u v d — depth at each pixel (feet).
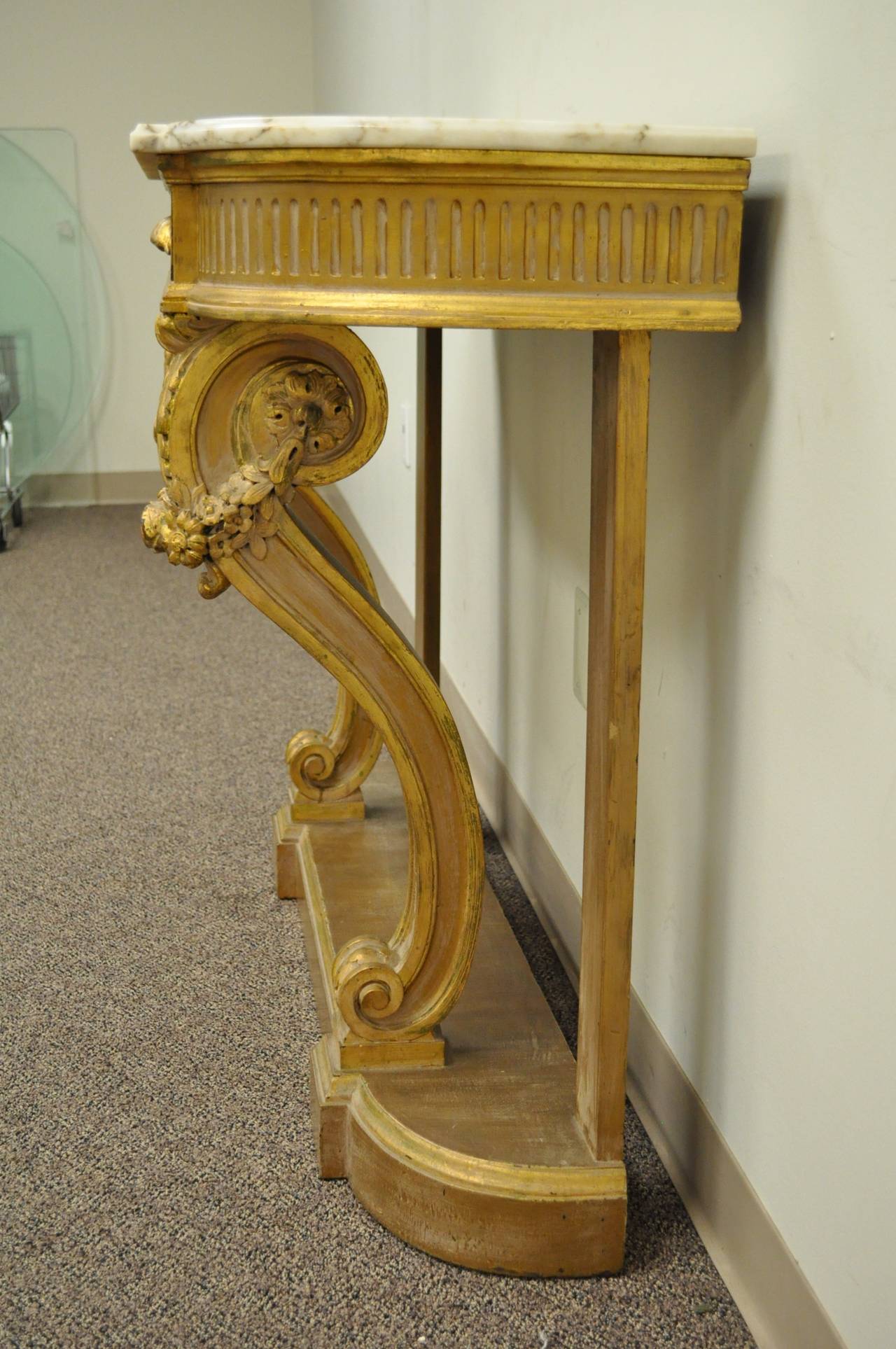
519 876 6.19
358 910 5.02
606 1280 3.67
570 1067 4.10
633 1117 4.41
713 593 3.67
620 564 3.24
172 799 7.03
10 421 14.37
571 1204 3.60
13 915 5.73
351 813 5.86
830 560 2.92
